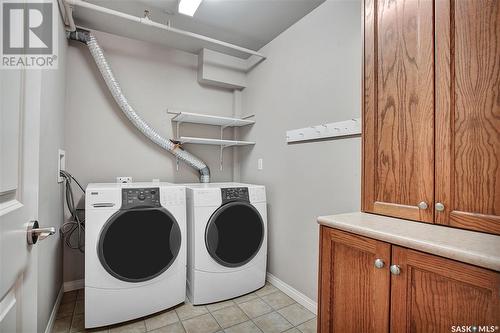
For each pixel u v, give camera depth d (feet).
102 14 7.19
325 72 6.52
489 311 2.27
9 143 2.15
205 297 6.83
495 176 2.88
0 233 1.92
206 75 9.28
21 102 2.42
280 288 7.80
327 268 3.82
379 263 3.07
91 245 5.65
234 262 7.18
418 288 2.76
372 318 3.19
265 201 7.95
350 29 5.89
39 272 4.62
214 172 10.23
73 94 7.75
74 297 7.16
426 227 3.30
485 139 2.95
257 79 9.36
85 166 7.91
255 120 9.41
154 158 8.99
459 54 3.17
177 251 6.56
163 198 6.52
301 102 7.28
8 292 2.16
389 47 3.95
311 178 6.90
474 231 3.04
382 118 4.04
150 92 8.95
